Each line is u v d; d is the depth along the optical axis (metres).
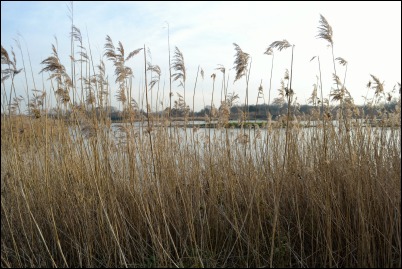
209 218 4.88
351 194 4.50
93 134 4.66
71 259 4.64
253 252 4.38
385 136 4.85
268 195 4.95
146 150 5.29
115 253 4.32
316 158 5.11
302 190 5.01
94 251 4.64
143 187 4.84
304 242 4.75
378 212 4.34
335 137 5.07
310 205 4.74
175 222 4.77
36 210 4.94
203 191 5.05
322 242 4.53
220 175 5.32
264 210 4.79
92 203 4.76
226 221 4.90
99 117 4.94
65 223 4.66
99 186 4.62
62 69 4.91
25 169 5.16
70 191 4.86
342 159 4.84
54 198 4.88
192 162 5.30
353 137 4.97
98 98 5.01
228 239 4.73
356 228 4.35
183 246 4.51
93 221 4.67
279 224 4.60
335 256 4.42
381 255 4.18
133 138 5.03
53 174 5.01
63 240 4.79
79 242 4.53
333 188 4.62
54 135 5.14
